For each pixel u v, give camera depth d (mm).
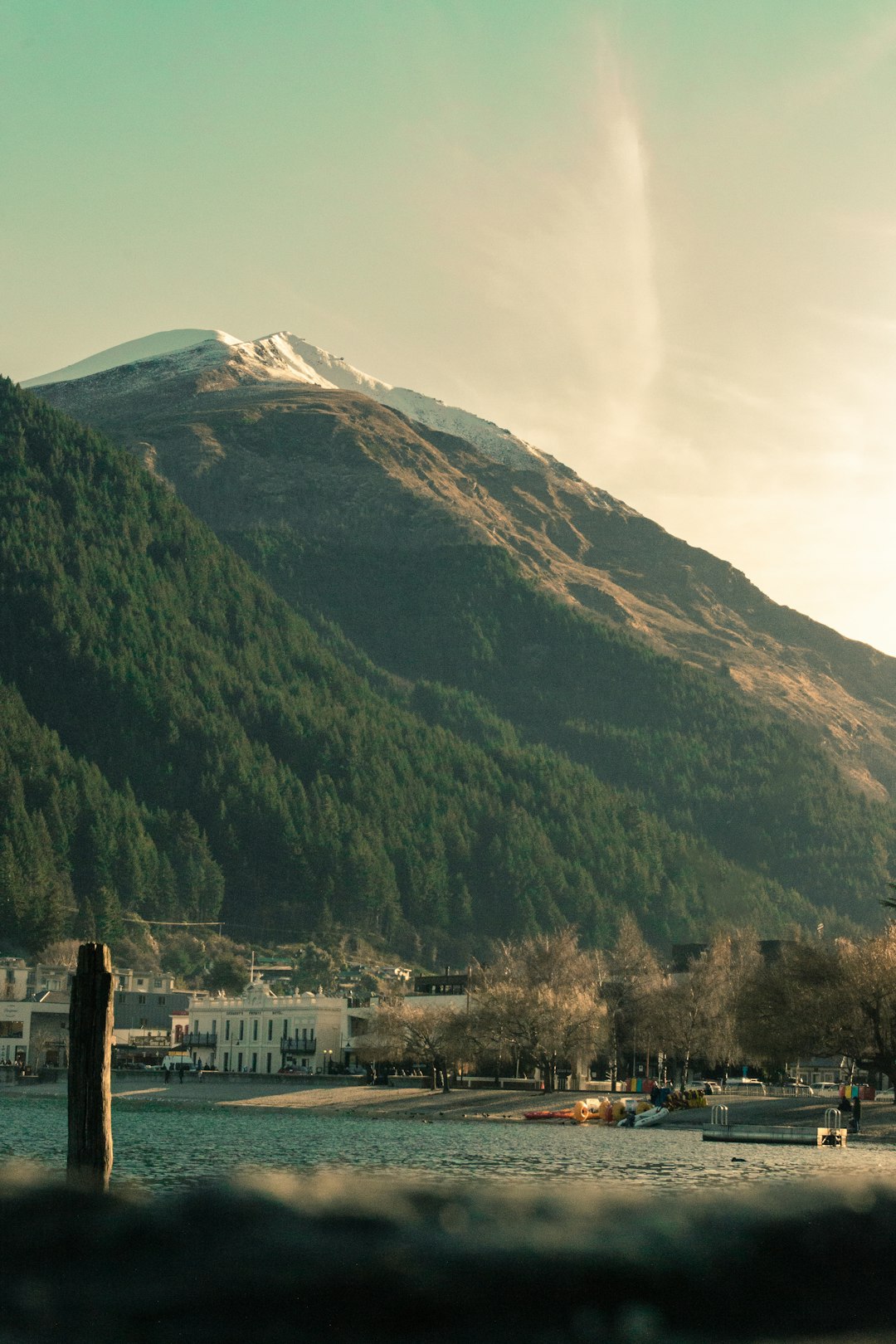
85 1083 47875
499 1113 158625
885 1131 130875
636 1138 119312
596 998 193625
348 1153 96375
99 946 48656
